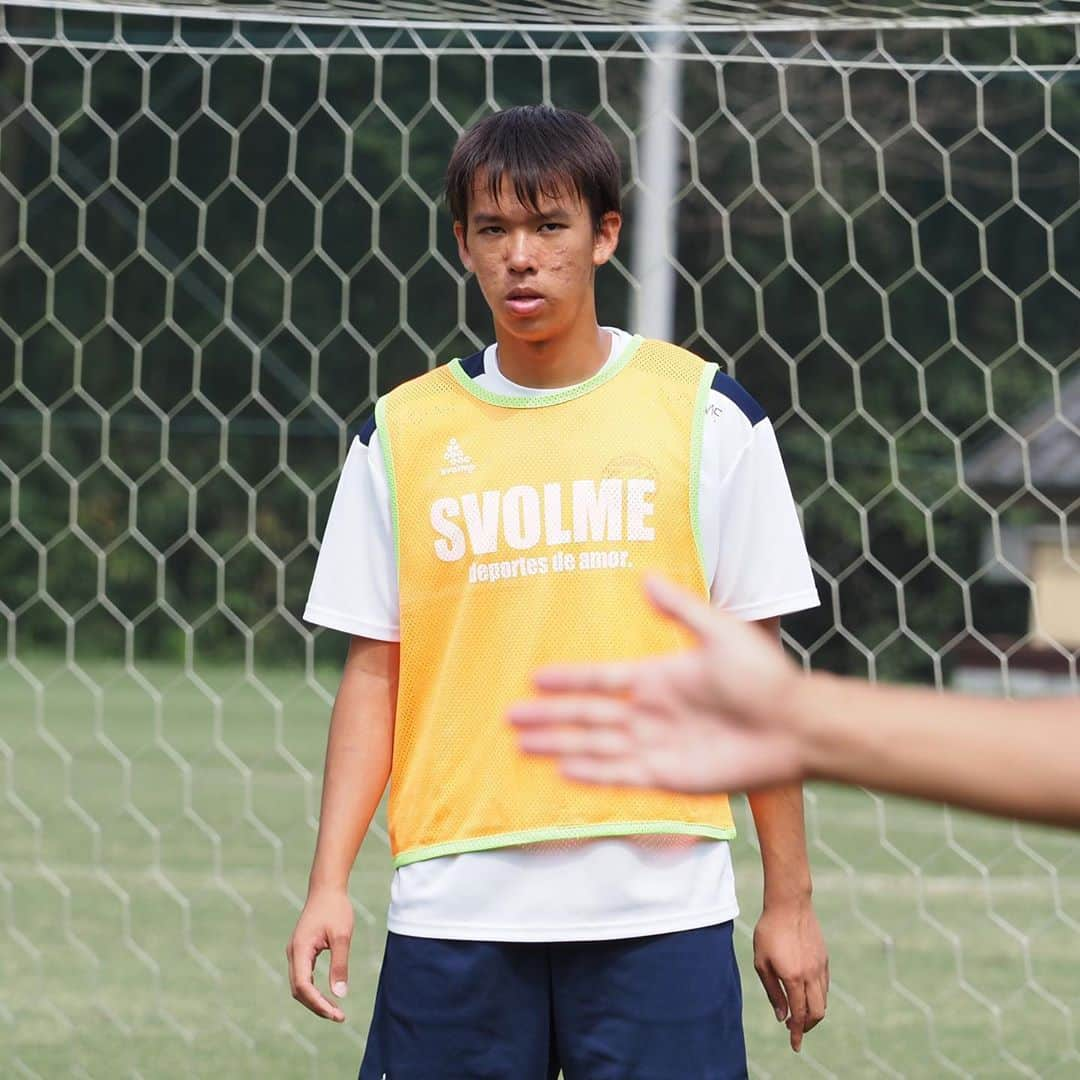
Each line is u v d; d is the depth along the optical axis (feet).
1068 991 51.78
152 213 214.28
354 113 205.57
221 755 109.09
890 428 201.16
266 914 62.75
